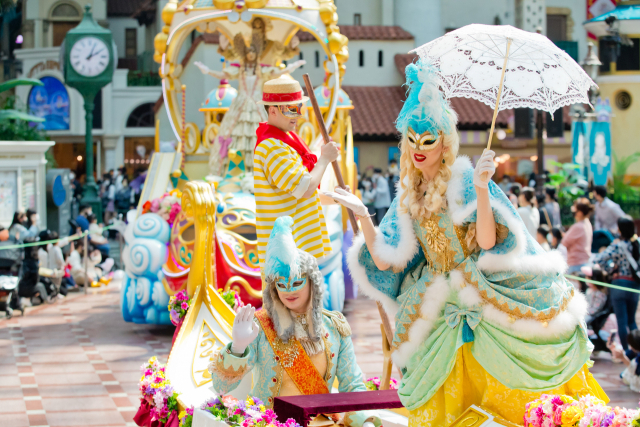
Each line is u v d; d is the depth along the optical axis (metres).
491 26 3.31
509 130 23.05
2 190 12.66
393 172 20.69
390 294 3.63
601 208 12.56
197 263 4.86
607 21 20.42
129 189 23.58
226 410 3.53
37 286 11.00
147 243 8.54
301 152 4.62
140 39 33.25
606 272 7.73
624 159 22.05
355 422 3.83
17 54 29.95
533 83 3.65
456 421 3.23
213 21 8.52
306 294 3.75
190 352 4.56
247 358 3.54
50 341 8.59
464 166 3.33
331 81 7.83
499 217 3.14
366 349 7.86
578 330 3.24
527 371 3.12
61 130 29.98
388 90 25.27
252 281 8.05
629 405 6.05
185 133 9.73
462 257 3.32
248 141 8.73
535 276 3.19
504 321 3.16
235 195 8.55
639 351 6.64
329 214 8.76
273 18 7.96
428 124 3.28
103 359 7.72
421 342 3.41
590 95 17.14
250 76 8.68
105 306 11.04
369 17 27.12
